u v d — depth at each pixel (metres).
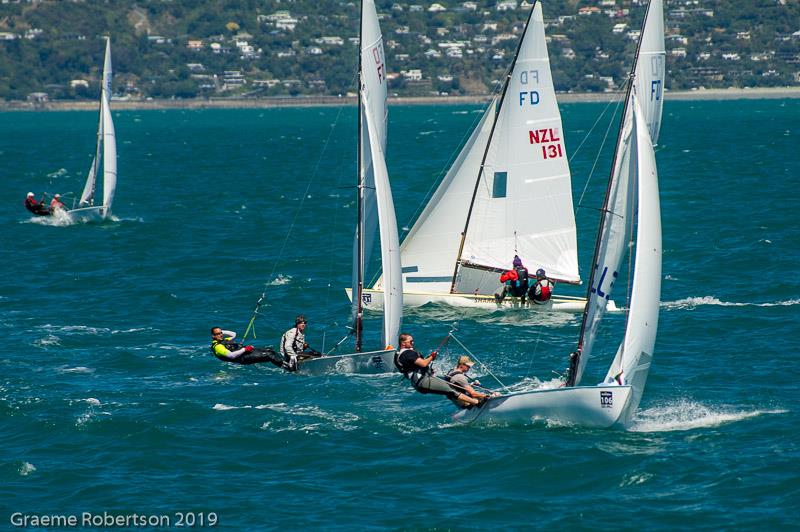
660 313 152.38
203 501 88.50
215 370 128.75
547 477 91.56
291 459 97.81
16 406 112.88
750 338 136.62
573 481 90.62
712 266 188.75
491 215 163.00
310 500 88.38
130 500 88.94
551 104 160.12
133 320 157.12
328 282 186.62
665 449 96.69
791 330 140.00
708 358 127.75
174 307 166.50
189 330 150.50
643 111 105.56
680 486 88.81
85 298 173.75
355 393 118.12
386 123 139.38
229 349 131.25
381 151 139.75
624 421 101.31
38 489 91.88
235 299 172.50
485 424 105.88
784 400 110.12
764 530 80.44
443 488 90.25
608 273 103.56
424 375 107.19
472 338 143.50
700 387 115.81
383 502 87.56
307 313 162.12
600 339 141.00
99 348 139.25
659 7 103.50
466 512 85.12
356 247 132.12
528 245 163.25
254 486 91.69
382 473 93.94
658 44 104.12
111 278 192.12
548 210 162.12
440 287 166.12
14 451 100.69
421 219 164.50
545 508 85.50
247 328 146.88
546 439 100.25
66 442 102.62
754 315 149.00
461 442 100.56
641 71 103.88
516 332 147.12
